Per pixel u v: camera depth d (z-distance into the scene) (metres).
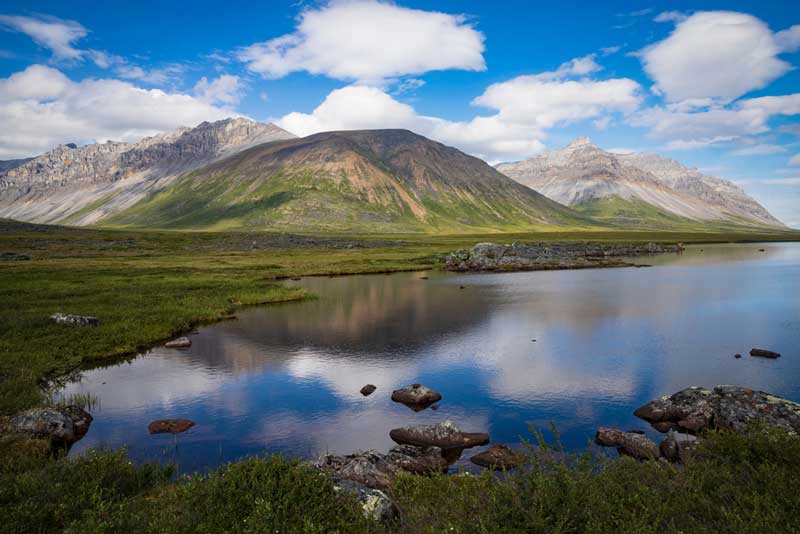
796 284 56.94
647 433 16.41
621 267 82.88
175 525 7.59
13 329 28.91
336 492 8.83
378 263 89.56
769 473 8.39
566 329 33.97
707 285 56.88
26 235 135.62
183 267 74.38
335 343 30.16
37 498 8.58
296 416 18.30
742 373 23.47
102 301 40.50
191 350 28.50
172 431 16.67
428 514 8.45
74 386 21.78
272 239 151.62
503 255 94.62
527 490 8.09
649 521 7.20
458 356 27.05
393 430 16.61
